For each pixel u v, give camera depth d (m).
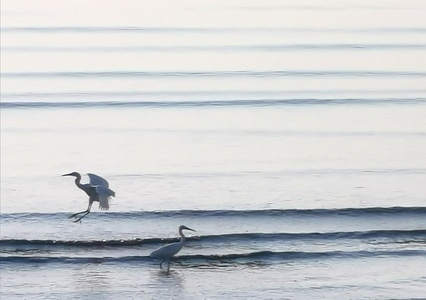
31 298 21.28
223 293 21.47
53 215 25.72
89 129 33.72
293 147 31.58
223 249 23.73
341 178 28.48
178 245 22.69
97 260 23.19
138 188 27.70
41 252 23.59
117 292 21.58
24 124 34.31
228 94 37.38
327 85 38.28
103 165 29.95
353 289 21.61
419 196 26.97
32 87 38.38
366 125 33.78
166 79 39.31
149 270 22.73
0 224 25.12
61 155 30.95
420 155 30.61
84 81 39.06
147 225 25.12
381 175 28.73
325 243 24.03
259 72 39.94
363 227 24.94
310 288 21.67
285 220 25.38
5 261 23.06
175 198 26.88
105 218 25.48
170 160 30.31
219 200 26.69
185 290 21.66
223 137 32.69
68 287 21.83
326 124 33.97
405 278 22.14
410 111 35.22
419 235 24.41
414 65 40.56
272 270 22.64
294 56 42.22
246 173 28.94
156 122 34.44
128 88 38.28
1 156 30.78
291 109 35.69
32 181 28.44
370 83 38.53
